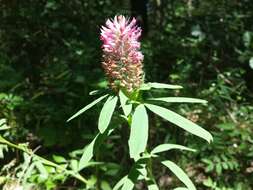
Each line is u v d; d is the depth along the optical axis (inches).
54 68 21.3
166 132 19.0
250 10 28.4
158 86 7.8
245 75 25.0
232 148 18.2
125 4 30.6
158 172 17.5
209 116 20.0
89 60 21.5
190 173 17.6
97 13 26.8
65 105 18.8
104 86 18.5
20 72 21.1
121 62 7.7
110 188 14.5
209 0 30.1
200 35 23.7
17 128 18.0
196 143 18.0
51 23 25.1
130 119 7.9
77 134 18.0
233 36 24.2
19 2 26.3
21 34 24.4
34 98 19.1
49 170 12.4
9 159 17.0
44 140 18.3
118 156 17.6
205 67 23.9
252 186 17.5
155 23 31.6
